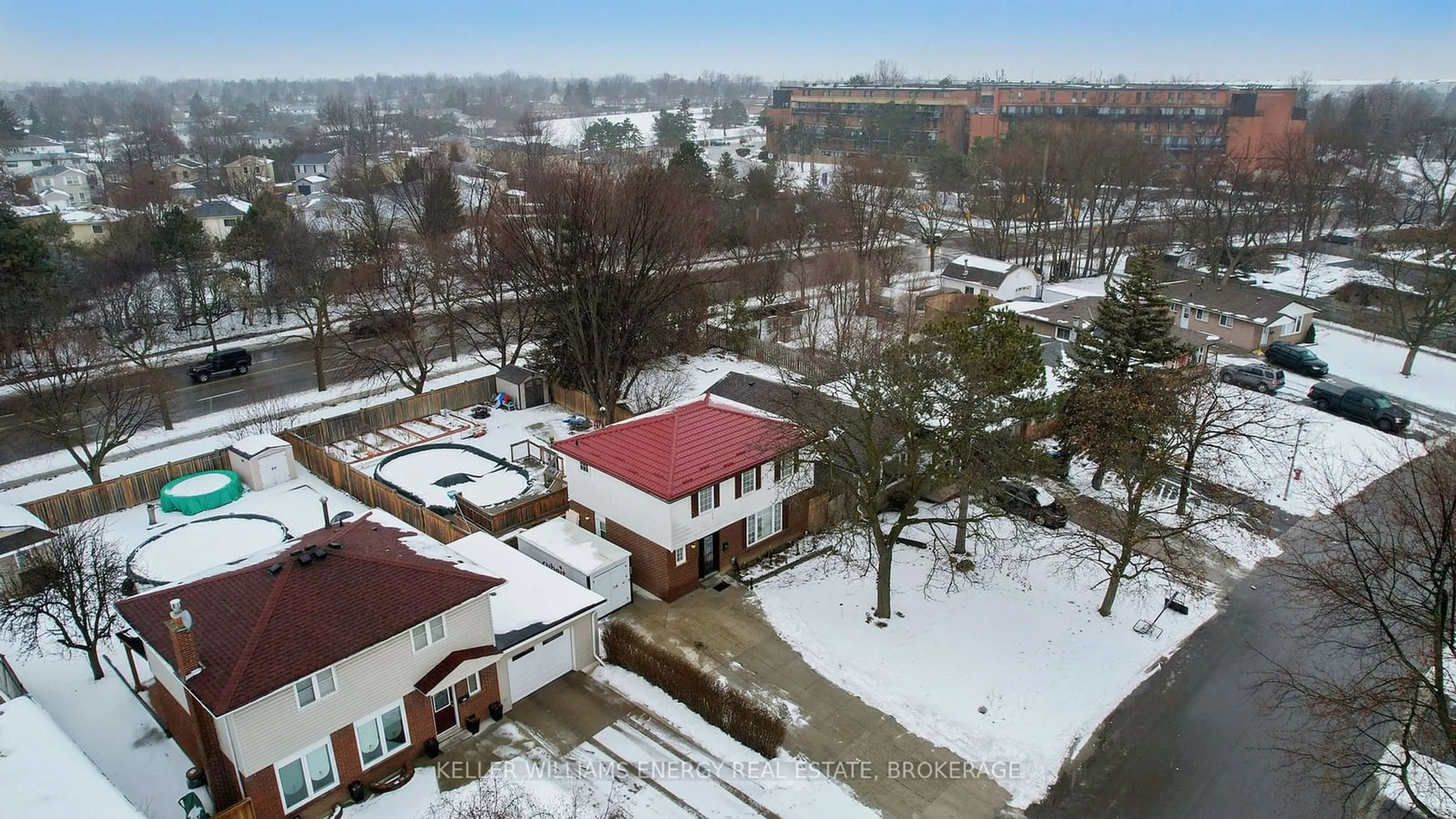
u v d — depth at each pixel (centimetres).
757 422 3170
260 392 4900
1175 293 6019
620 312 4009
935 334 3244
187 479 3619
